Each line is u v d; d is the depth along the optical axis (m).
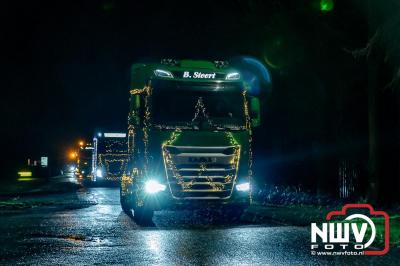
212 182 14.58
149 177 14.48
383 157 17.69
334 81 21.00
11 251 10.38
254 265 8.90
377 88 17.59
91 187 40.88
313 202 21.11
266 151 26.77
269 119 24.89
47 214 18.34
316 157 22.41
